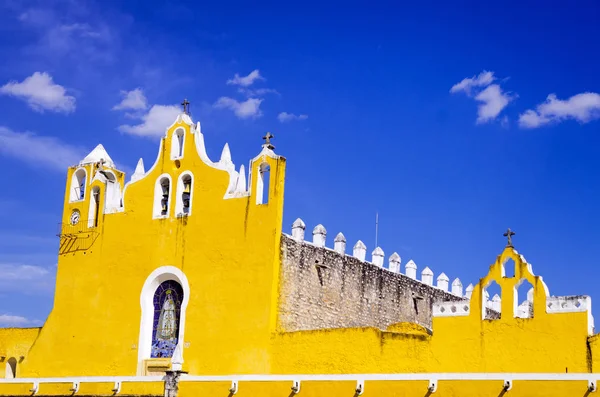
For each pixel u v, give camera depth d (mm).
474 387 36781
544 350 36375
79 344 50719
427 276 58688
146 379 46219
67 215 53750
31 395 50438
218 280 46156
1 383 52062
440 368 38594
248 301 44719
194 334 46188
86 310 51062
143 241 49812
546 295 36906
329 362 41469
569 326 36000
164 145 50594
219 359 44875
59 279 52844
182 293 48000
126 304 49406
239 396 43094
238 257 45750
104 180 52656
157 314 48750
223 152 48344
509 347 37219
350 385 39969
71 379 49156
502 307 37906
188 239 48000
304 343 42406
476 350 37969
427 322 57188
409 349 39531
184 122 50156
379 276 52969
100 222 52062
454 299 61250
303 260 46500
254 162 46469
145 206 50344
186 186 49500
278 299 44406
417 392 38156
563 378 34812
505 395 36000
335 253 49250
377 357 40188
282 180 45500
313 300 46781
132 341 48500
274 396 42000
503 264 38344
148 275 49000
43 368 51781
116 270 50469
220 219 47000
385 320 52750
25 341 53719
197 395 44375
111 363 48969
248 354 43969
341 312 48781
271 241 44781
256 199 45875
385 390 39000
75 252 52625
